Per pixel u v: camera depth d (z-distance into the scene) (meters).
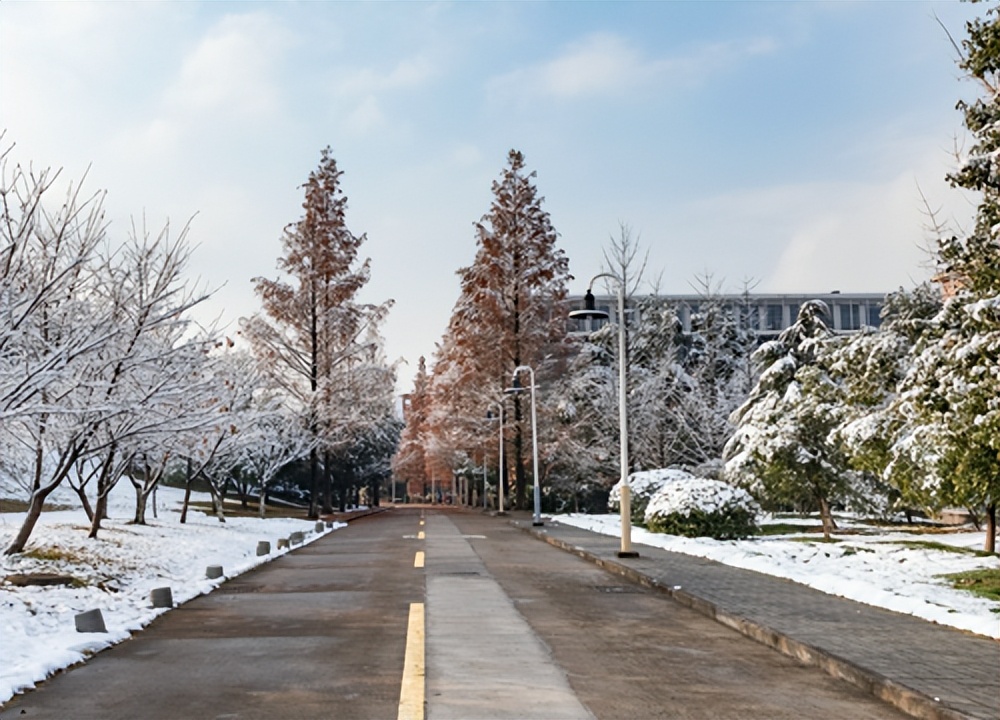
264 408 38.72
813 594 13.31
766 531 30.97
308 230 46.22
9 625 10.30
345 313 46.69
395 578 17.12
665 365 48.25
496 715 6.96
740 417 37.69
